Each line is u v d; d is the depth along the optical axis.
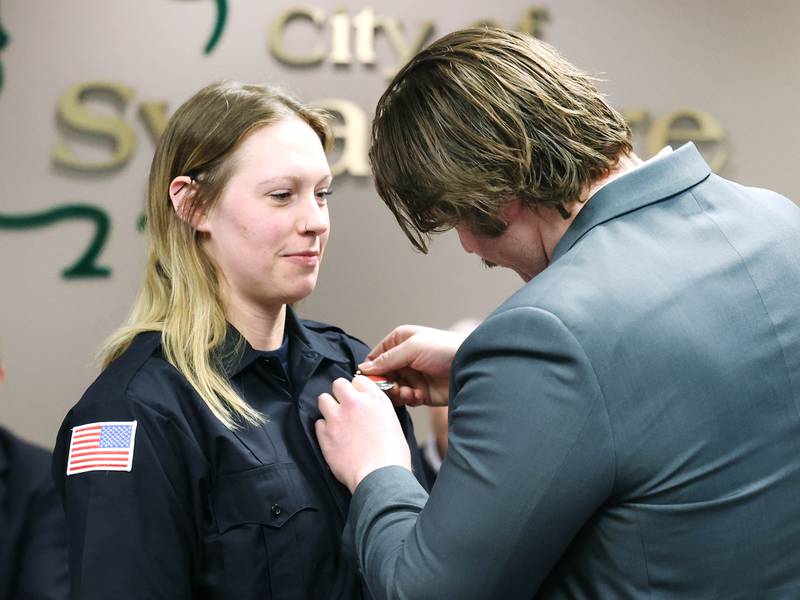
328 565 1.33
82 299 3.62
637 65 3.81
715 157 3.84
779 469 1.03
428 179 1.12
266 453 1.32
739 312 1.04
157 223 1.38
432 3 3.74
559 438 0.99
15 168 3.56
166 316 1.37
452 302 3.84
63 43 3.56
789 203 1.18
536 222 1.15
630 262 1.05
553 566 1.06
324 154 1.38
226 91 1.35
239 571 1.27
